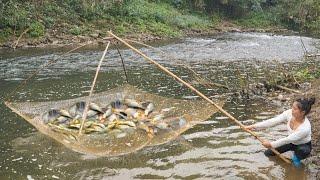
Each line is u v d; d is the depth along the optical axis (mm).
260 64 15750
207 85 11734
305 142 6344
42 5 21922
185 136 7660
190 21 29453
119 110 8211
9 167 6367
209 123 8352
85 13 23250
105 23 23531
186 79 12766
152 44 21688
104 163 6539
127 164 6500
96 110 8031
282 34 29734
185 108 8492
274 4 38719
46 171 6242
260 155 6793
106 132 7316
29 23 20203
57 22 21656
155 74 13562
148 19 26547
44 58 16125
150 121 7762
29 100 9930
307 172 6152
